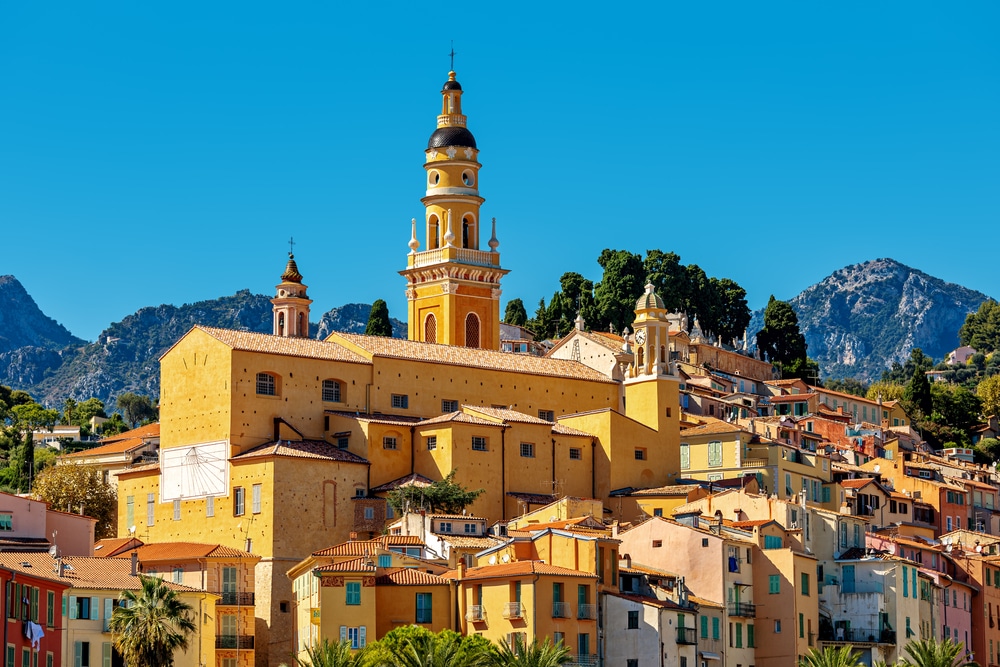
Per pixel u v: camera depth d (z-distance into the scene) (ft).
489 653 365.20
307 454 500.33
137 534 532.73
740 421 643.45
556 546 422.82
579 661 401.90
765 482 581.94
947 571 532.73
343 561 414.00
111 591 387.75
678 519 472.44
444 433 522.88
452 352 577.02
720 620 437.99
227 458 506.89
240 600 468.34
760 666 451.94
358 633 401.70
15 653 344.69
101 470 648.79
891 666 420.36
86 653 379.35
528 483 540.93
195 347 524.93
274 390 522.88
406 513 471.21
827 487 602.85
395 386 550.36
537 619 395.55
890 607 470.80
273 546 485.97
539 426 547.49
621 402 608.19
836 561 481.05
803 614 456.45
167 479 524.93
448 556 444.55
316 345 543.80
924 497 635.25
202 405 519.60
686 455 604.08
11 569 345.10
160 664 373.61
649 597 424.87
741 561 453.58
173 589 423.23
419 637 371.56
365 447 516.73
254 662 467.52
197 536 510.99
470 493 505.25
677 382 593.01
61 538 467.11
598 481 562.66
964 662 505.25
